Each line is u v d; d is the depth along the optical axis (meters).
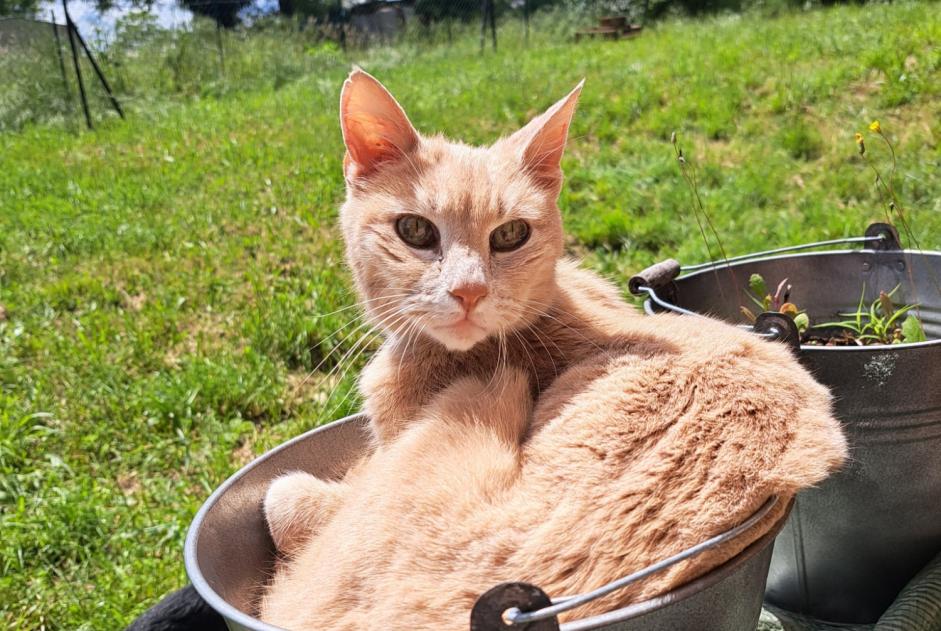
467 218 0.48
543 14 4.76
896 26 2.06
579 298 0.53
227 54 3.45
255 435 0.83
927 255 0.55
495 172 0.50
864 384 0.47
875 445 0.48
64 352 0.98
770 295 0.59
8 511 0.76
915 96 1.54
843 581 0.52
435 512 0.39
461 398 0.46
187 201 1.54
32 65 2.78
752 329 0.49
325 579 0.40
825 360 0.47
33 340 1.02
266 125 2.22
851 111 1.54
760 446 0.38
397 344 0.52
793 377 0.41
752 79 1.80
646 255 1.10
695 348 0.43
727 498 0.37
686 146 1.49
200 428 0.85
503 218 0.49
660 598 0.35
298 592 0.43
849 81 1.68
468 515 0.38
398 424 0.50
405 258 0.49
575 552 0.37
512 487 0.39
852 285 0.58
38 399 0.88
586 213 1.25
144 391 0.89
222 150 1.91
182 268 1.21
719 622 0.37
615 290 0.58
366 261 0.52
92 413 0.87
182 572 0.67
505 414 0.43
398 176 0.51
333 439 0.54
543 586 0.36
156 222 1.42
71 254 1.32
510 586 0.33
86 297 1.15
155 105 2.89
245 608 0.46
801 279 0.59
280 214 1.39
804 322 0.55
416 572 0.38
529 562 0.37
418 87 2.46
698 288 0.58
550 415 0.42
